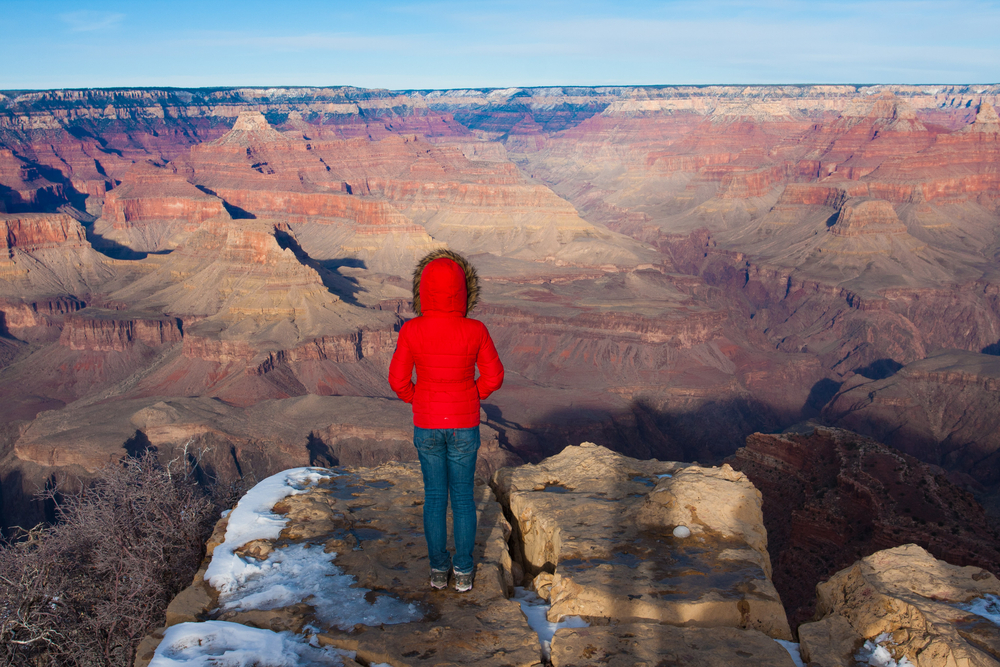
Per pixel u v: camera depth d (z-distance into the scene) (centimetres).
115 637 918
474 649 602
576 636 610
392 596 698
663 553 771
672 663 572
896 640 615
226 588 729
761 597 678
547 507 918
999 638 588
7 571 889
